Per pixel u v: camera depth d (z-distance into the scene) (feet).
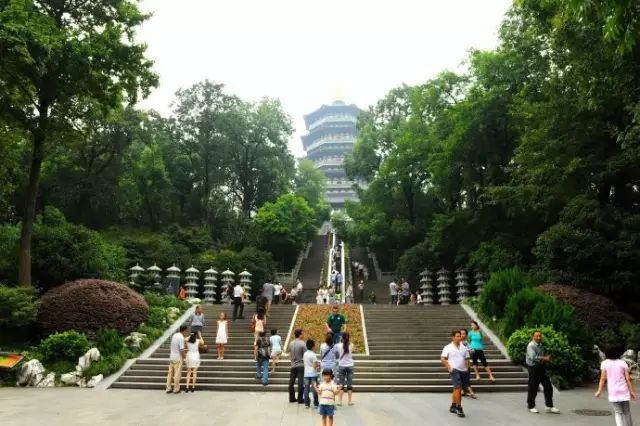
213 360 53.67
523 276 69.31
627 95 51.31
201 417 34.09
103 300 60.95
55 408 37.29
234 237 140.36
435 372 50.80
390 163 134.41
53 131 68.39
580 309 60.29
